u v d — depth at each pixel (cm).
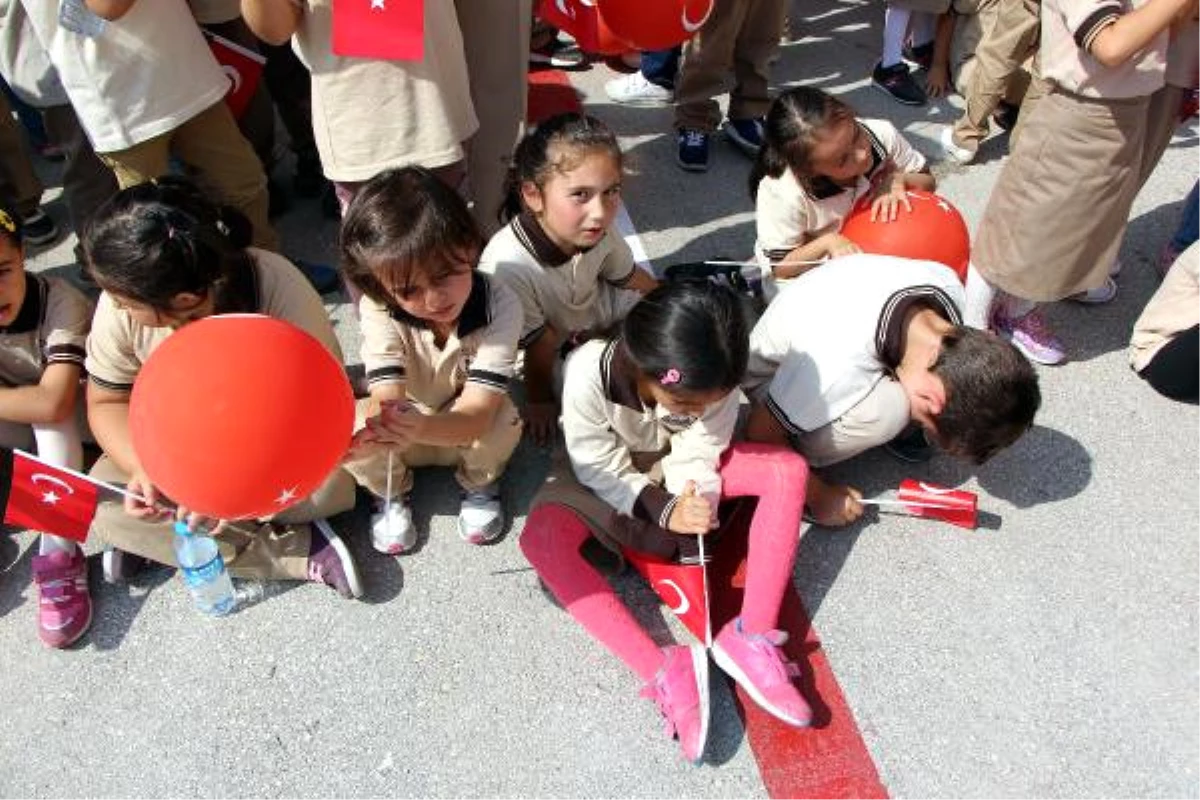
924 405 215
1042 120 255
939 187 381
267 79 337
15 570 246
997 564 244
